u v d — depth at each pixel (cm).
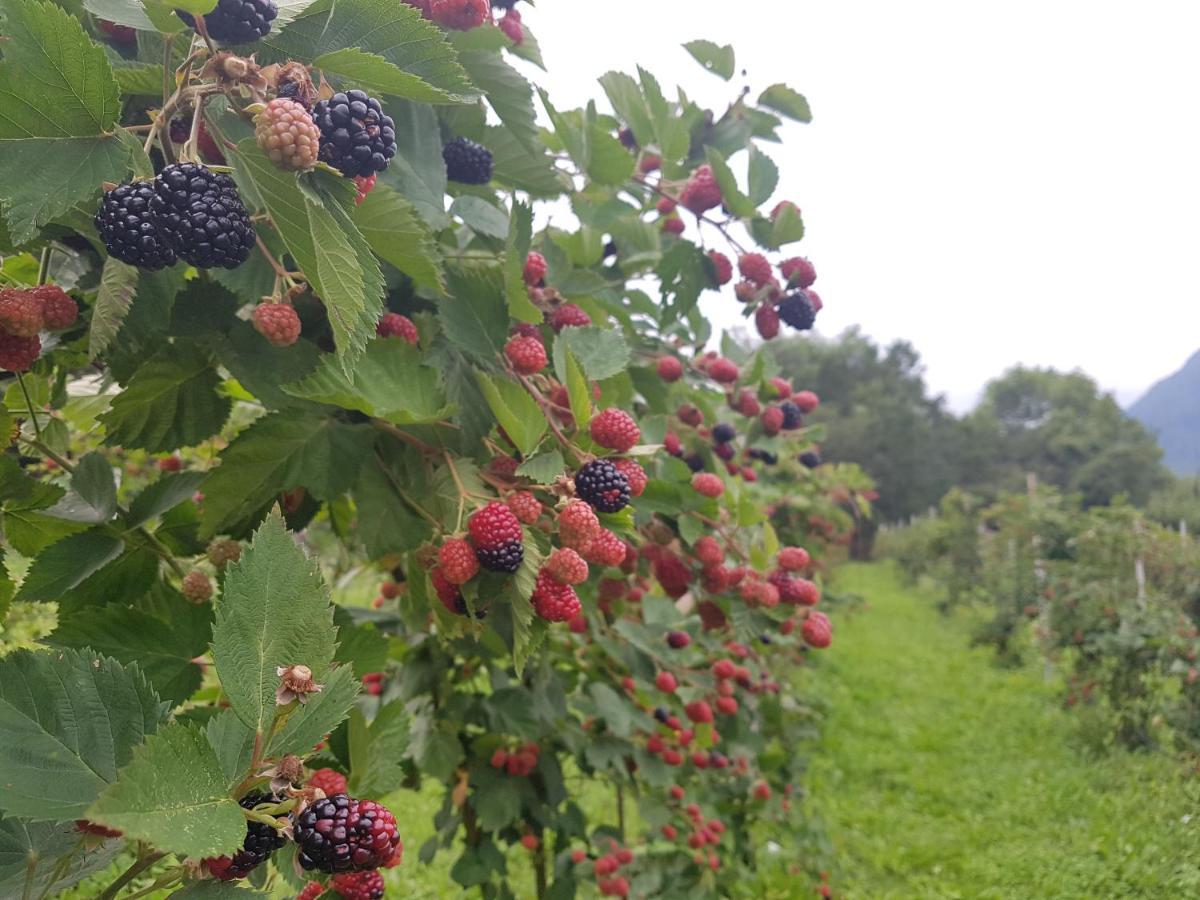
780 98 250
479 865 286
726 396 280
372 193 115
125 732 79
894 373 4794
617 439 154
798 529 709
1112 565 971
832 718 805
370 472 157
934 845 555
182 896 75
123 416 141
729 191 212
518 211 163
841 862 520
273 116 83
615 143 208
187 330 141
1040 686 971
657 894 342
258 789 80
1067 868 521
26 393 143
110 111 88
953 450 4281
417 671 265
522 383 165
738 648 351
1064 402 5197
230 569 78
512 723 265
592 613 265
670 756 312
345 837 77
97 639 128
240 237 91
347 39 106
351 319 88
